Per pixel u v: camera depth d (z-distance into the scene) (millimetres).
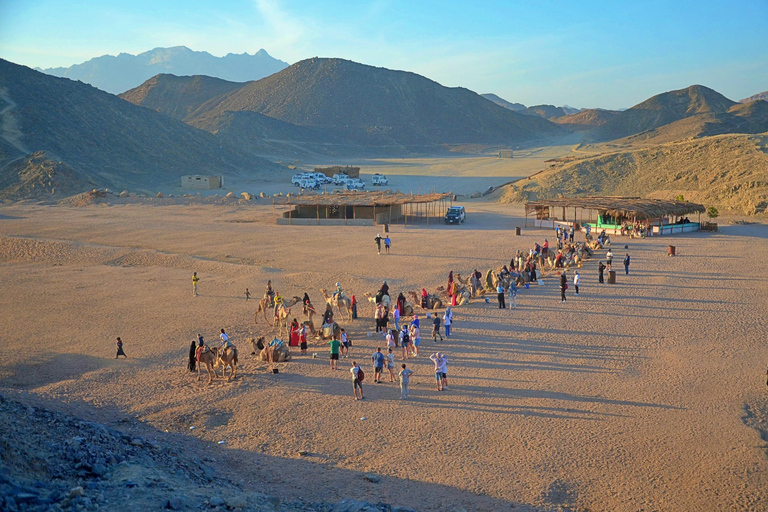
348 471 17188
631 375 24531
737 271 44562
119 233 68625
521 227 74438
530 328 31562
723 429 19500
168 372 26031
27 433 16125
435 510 14898
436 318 29578
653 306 35438
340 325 33250
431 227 75062
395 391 23422
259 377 25266
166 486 14008
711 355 26688
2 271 49375
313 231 70750
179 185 136500
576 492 16016
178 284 43812
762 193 86688
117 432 18141
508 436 19328
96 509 12102
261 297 39750
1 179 112875
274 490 15820
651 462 17531
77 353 28500
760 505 15242
